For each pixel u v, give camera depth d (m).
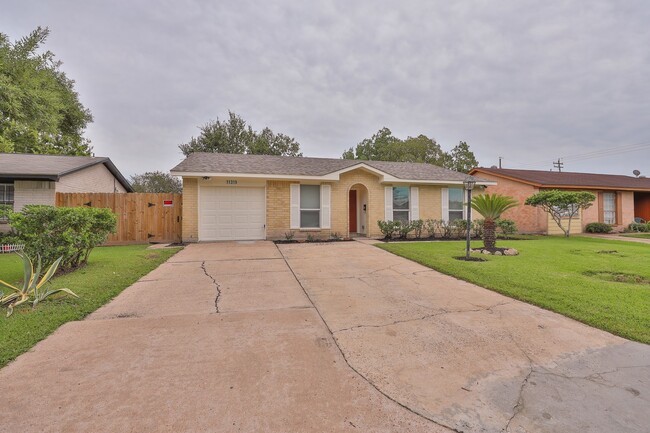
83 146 26.19
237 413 2.07
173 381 2.46
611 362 2.82
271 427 1.94
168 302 4.52
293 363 2.77
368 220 13.30
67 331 3.42
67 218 5.79
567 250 9.77
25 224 5.49
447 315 4.00
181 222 11.44
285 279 5.95
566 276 5.98
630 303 4.33
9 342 3.06
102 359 2.80
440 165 34.66
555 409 2.16
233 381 2.47
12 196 10.80
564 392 2.37
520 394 2.34
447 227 13.58
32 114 15.41
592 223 17.41
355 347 3.10
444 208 14.20
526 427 1.98
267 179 11.98
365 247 10.15
